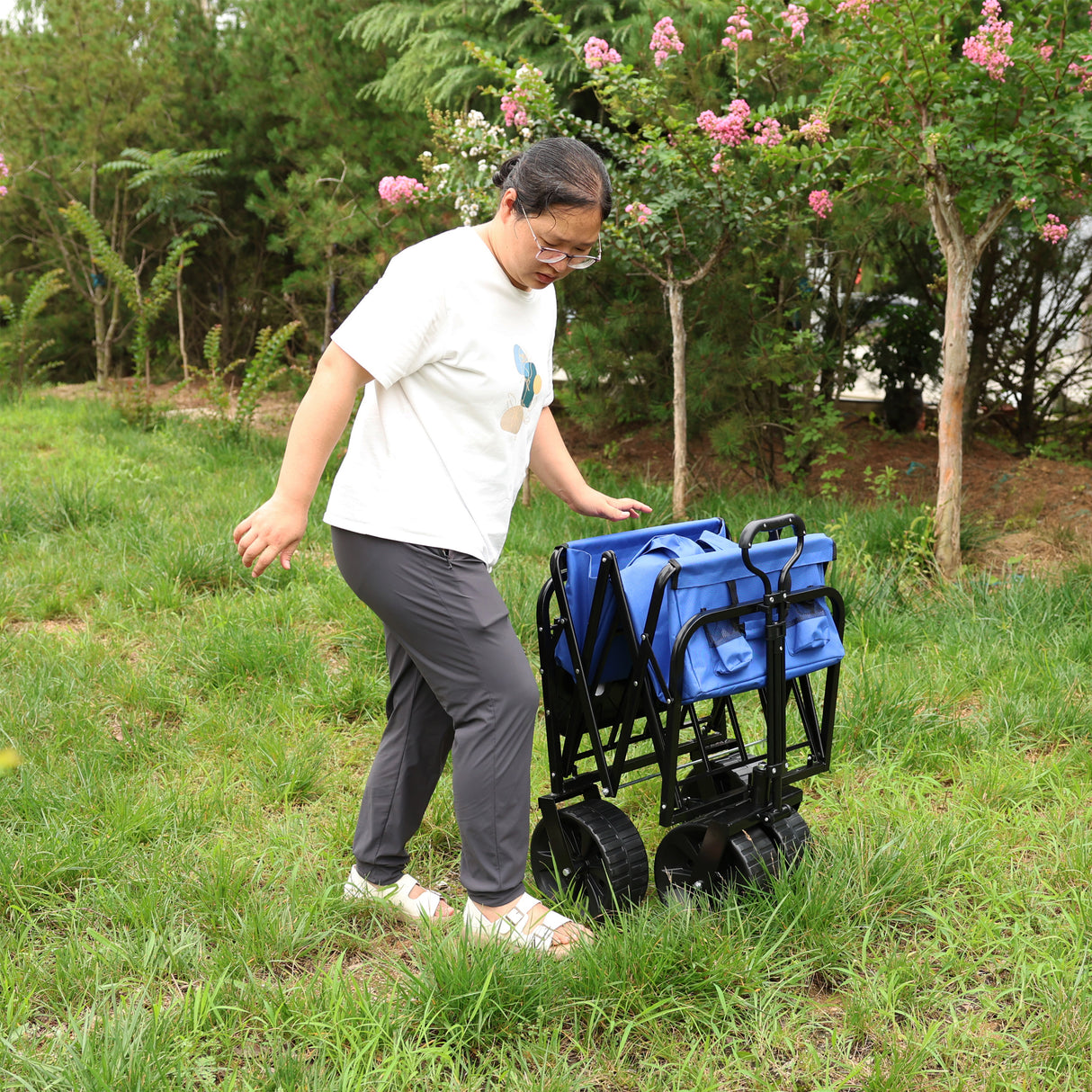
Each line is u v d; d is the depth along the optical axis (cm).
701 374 662
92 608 449
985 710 358
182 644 402
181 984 221
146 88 1190
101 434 869
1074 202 547
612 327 695
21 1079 183
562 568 238
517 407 222
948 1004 215
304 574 490
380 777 244
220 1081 195
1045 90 429
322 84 1008
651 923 232
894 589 463
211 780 308
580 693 240
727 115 577
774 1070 200
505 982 212
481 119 592
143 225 1295
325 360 208
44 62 1172
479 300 211
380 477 218
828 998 223
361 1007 206
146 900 239
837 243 630
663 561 234
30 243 1368
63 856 259
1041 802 304
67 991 215
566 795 257
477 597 220
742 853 242
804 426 657
